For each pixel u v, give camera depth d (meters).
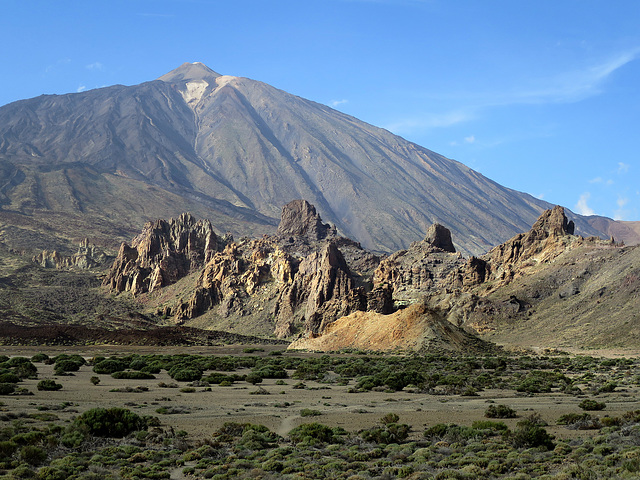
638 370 114.62
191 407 68.56
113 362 113.00
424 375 106.38
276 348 194.75
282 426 59.22
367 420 62.47
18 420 55.38
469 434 52.31
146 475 40.84
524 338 195.00
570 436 52.81
